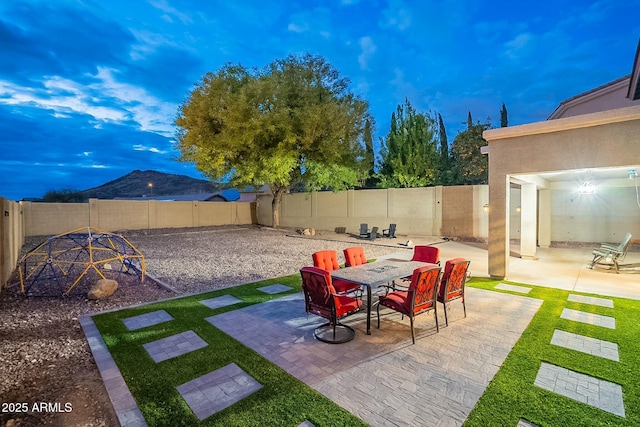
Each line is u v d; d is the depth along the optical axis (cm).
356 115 1689
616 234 1262
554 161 653
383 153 2116
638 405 268
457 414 258
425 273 402
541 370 328
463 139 2138
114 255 1135
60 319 496
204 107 1439
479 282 710
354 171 1856
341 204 1988
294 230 2011
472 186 1538
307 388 299
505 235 734
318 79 1673
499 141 729
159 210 2033
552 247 1266
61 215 1667
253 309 537
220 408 270
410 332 435
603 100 1357
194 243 1455
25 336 430
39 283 717
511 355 362
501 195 731
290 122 1525
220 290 661
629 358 351
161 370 335
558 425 244
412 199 1714
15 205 948
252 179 1802
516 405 269
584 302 558
